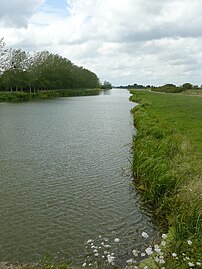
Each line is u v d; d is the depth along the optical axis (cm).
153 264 726
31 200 1347
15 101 8506
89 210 1250
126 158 2033
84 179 1623
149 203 1300
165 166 1378
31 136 2834
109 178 1638
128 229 1095
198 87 15875
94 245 987
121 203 1319
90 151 2234
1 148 2317
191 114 3681
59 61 13775
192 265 643
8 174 1697
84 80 16112
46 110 5694
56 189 1479
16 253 949
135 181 1573
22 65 10756
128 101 8619
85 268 841
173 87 13862
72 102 8219
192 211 941
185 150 1688
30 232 1074
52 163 1920
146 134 2159
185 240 802
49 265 822
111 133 3014
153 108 4619
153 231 1077
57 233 1067
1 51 10181
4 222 1145
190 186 1137
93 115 4769
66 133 3017
